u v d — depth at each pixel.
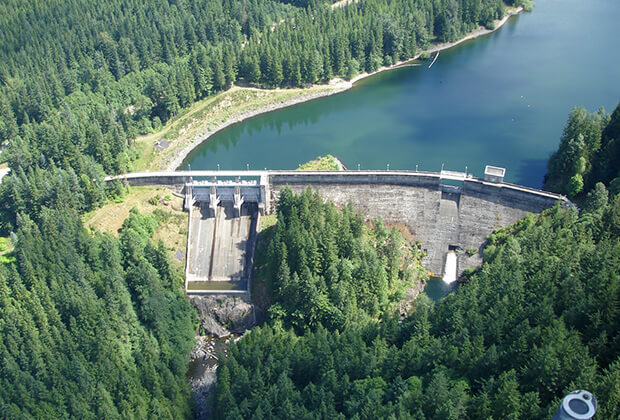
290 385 163.12
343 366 163.50
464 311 169.50
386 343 174.12
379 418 136.12
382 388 152.88
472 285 184.88
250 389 169.00
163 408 176.00
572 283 161.00
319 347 173.00
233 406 166.62
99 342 187.62
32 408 170.88
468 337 156.75
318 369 170.25
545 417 126.50
